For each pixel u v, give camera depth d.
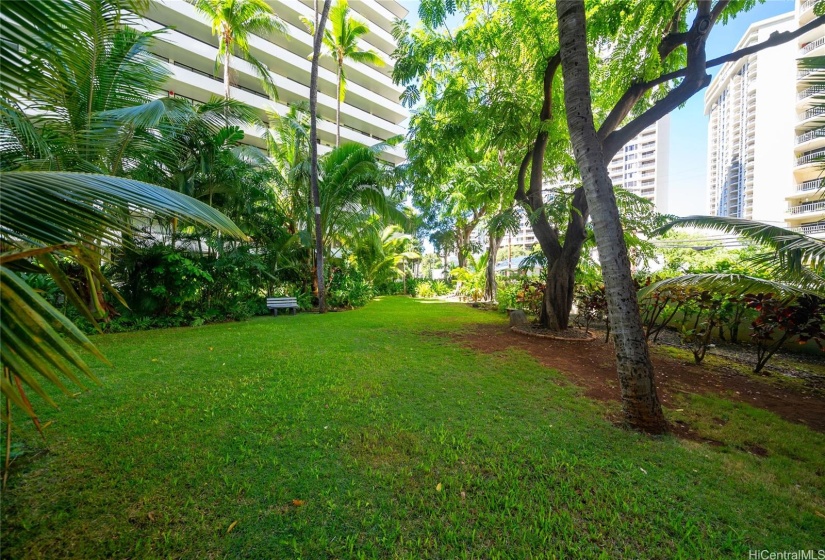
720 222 5.02
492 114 6.48
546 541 1.66
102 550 1.54
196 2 12.84
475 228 16.16
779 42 4.46
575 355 5.33
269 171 9.89
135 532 1.66
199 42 17.22
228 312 8.73
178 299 7.53
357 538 1.67
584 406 3.32
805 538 1.69
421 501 1.92
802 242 3.80
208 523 1.73
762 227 4.50
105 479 2.05
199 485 2.02
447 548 1.62
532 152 7.28
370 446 2.51
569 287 7.04
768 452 2.52
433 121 7.46
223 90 17.95
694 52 4.92
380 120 27.30
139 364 4.42
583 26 3.08
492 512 1.86
